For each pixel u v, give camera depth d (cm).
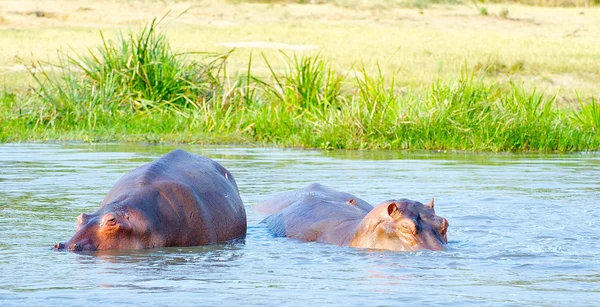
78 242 1475
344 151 3591
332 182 2489
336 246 1636
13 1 8881
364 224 1631
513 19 9931
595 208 2045
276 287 1244
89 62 4591
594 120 4194
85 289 1215
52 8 8756
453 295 1197
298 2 10525
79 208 1953
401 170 2830
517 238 1680
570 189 2383
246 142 3878
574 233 1734
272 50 6794
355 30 8244
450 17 9831
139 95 4409
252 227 1892
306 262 1454
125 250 1487
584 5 12169
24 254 1456
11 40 6938
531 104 4062
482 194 2269
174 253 1499
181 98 4484
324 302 1150
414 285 1263
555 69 6103
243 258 1488
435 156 3400
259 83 4700
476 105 3956
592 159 3331
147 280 1282
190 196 1606
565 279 1312
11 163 2856
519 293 1214
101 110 4234
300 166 2928
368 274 1347
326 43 7262
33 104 4356
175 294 1191
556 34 8825
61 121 4162
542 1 12081
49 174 2558
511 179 2609
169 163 1697
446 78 5709
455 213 1977
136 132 4016
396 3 10800
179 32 7700
